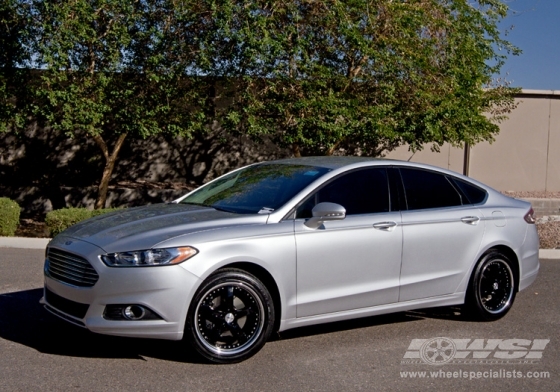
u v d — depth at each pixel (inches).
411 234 243.4
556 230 538.3
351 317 232.7
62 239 219.9
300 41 450.9
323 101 455.5
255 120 470.9
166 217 223.3
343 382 199.5
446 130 490.9
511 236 272.1
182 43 465.7
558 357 231.3
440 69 487.8
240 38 439.5
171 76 462.6
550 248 474.9
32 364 206.4
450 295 256.4
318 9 462.3
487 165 713.0
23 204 635.5
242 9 446.9
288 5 449.1
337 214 217.3
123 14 461.1
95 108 460.8
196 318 202.4
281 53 451.8
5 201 444.1
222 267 207.2
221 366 208.4
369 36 474.0
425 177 259.0
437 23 479.2
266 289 212.8
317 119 462.0
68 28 440.5
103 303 197.5
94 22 458.6
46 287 223.8
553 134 717.3
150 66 466.0
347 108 465.1
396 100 478.0
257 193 239.3
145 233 205.9
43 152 660.1
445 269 253.4
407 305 244.7
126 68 473.4
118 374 199.5
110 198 627.8
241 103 481.4
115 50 458.0
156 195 632.4
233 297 208.2
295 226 219.8
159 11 471.2
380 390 194.4
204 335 205.2
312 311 222.7
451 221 255.0
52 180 662.5
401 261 241.1
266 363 213.6
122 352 219.8
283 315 216.8
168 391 187.0
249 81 459.5
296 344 235.6
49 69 446.3
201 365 209.0
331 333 251.0
